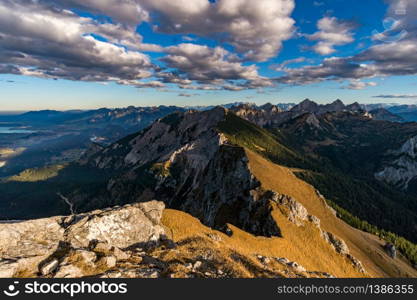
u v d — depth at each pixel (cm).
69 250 2133
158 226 3512
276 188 11725
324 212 12338
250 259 3102
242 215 9994
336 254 7700
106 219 2875
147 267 2136
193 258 2628
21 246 2044
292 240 7219
